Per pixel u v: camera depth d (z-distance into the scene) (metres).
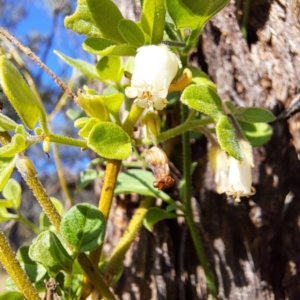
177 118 0.13
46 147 0.08
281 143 0.12
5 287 0.10
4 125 0.09
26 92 0.08
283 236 0.12
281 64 0.12
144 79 0.08
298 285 0.12
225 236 0.12
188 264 0.13
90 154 0.16
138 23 0.09
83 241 0.09
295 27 0.12
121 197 0.14
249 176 0.09
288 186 0.12
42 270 0.10
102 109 0.09
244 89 0.12
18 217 0.13
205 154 0.13
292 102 0.12
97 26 0.09
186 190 0.12
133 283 0.13
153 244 0.13
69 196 0.18
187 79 0.09
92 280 0.09
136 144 0.10
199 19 0.09
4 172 0.08
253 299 0.12
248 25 0.13
